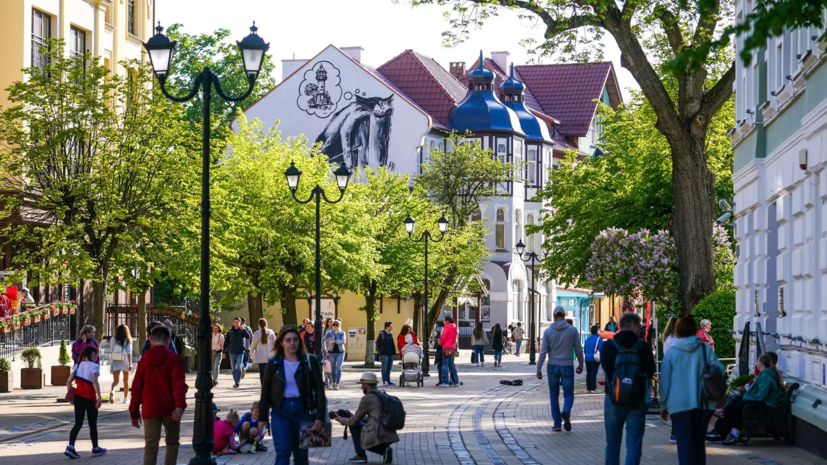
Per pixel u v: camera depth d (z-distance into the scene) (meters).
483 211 70.62
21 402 26.03
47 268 27.38
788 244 18.44
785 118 18.64
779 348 19.36
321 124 68.00
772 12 6.08
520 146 72.69
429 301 57.44
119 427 20.52
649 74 25.55
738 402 17.00
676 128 26.17
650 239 32.09
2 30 35.31
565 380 19.17
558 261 39.97
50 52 29.20
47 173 28.42
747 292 22.28
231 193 40.12
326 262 41.88
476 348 50.22
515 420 22.25
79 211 28.53
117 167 28.16
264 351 29.52
